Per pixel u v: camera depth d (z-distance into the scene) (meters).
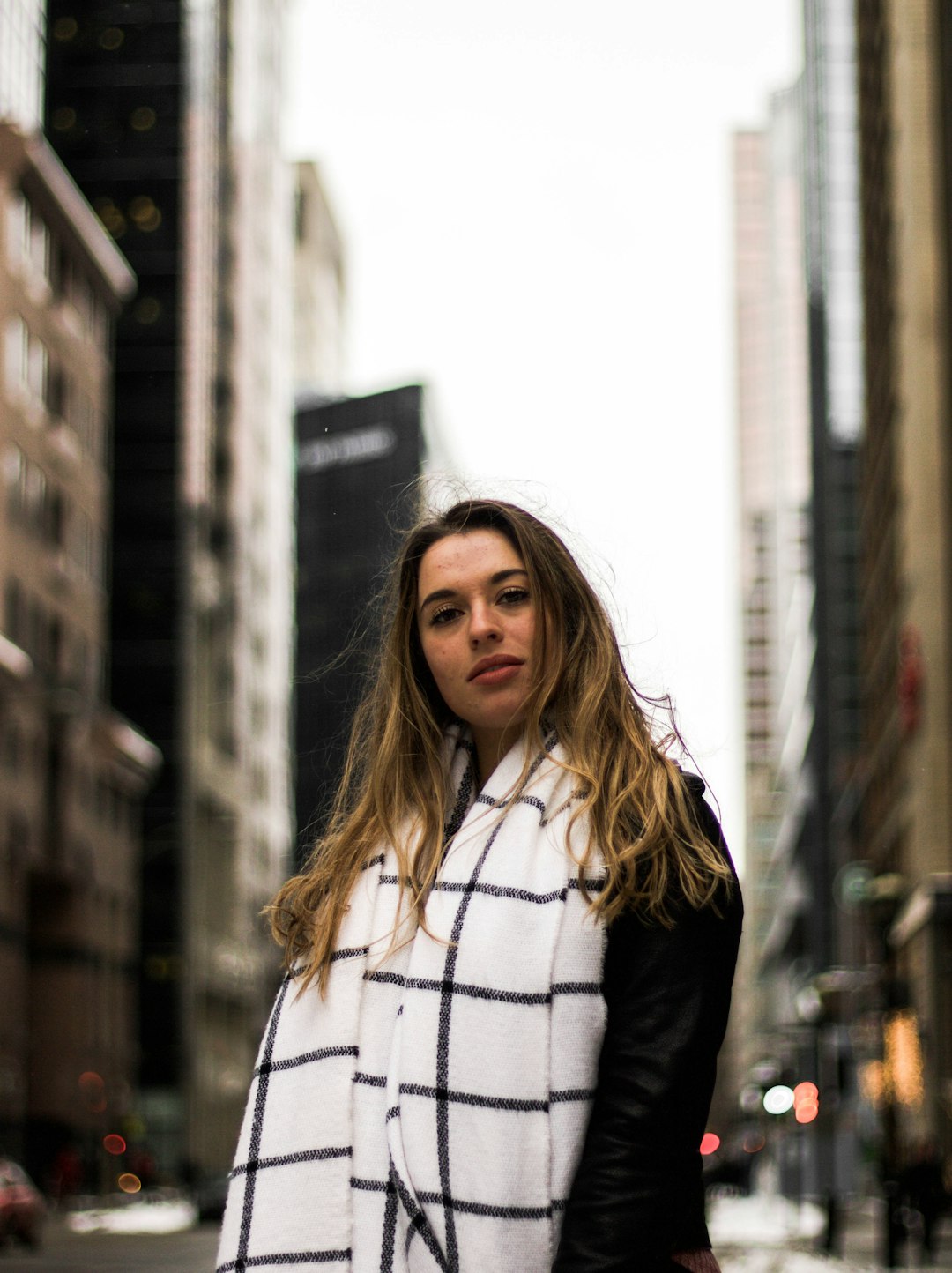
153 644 99.69
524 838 2.42
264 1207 2.42
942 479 52.03
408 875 2.52
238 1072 107.56
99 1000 73.88
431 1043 2.33
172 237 104.81
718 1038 2.29
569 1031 2.30
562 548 2.65
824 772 101.19
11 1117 59.53
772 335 178.12
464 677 2.60
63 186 67.06
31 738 63.09
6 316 62.75
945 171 53.81
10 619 62.62
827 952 100.75
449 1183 2.27
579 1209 2.18
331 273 177.25
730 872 2.34
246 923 111.44
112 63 107.50
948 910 47.81
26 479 64.88
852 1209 49.16
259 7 127.69
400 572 2.75
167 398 102.88
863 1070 50.69
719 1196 74.56
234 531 111.19
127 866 78.19
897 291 57.59
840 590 99.31
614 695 2.55
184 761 98.00
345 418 137.25
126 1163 75.62
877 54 64.50
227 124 116.75
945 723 49.94
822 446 102.94
